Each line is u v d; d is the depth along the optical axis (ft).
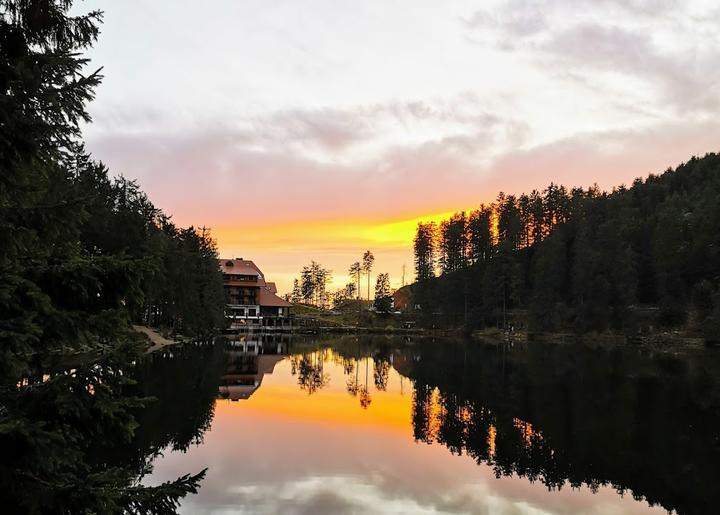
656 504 40.42
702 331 216.13
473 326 301.84
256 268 389.39
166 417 62.44
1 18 19.69
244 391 85.35
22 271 16.76
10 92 17.03
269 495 39.06
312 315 437.58
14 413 16.34
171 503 20.77
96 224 115.75
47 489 17.24
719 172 383.65
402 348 203.41
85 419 18.12
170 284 169.78
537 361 147.43
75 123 18.51
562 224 337.52
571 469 48.29
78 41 20.99
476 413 72.69
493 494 41.65
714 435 60.64
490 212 364.17
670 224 272.51
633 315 245.65
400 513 37.22
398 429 62.34
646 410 74.95
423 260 396.37
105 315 17.34
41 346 17.37
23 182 17.17
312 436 57.36
